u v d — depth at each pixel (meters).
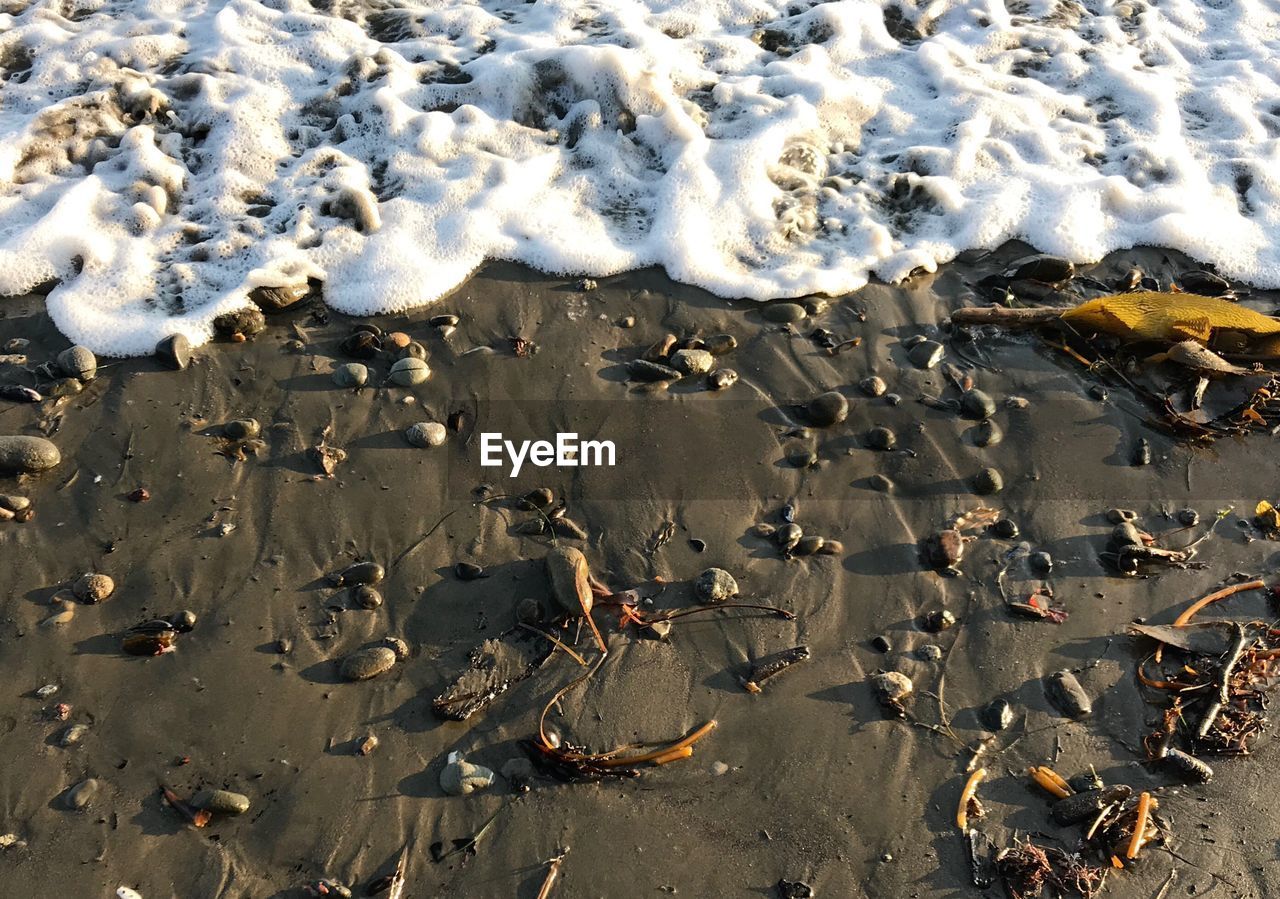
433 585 1.17
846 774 1.07
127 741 1.06
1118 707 1.12
